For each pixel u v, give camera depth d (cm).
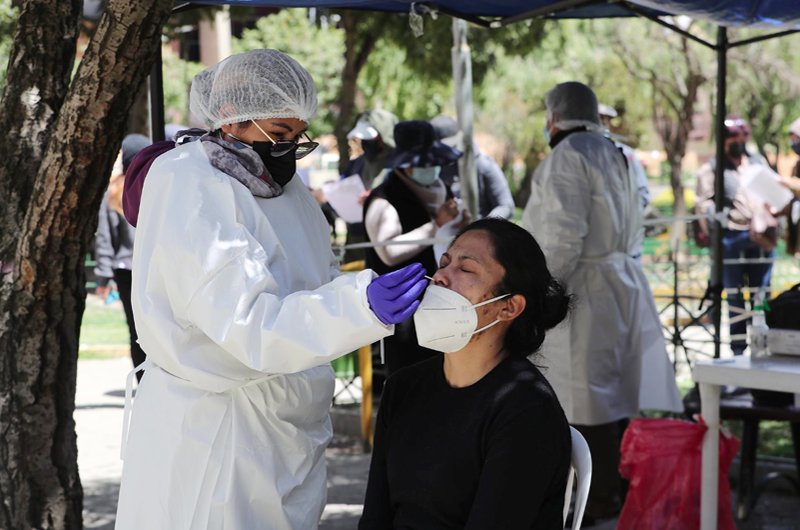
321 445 251
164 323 222
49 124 343
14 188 339
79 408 751
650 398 484
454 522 219
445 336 214
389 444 234
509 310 221
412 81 1510
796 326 373
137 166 250
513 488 208
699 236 847
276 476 236
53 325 338
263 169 236
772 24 419
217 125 239
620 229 457
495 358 225
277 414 236
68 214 321
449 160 459
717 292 556
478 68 1220
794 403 414
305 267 242
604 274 451
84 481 566
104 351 980
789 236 796
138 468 238
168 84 1476
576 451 224
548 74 1792
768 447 602
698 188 848
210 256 215
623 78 2028
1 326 335
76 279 339
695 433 366
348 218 606
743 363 356
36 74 340
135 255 229
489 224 228
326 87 1575
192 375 223
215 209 222
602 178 444
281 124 236
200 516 229
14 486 340
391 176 469
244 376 228
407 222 463
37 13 338
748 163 802
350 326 206
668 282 1008
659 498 371
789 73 1706
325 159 2006
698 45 1694
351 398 734
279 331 208
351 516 491
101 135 310
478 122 2512
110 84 303
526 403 213
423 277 212
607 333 452
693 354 748
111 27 298
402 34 1147
